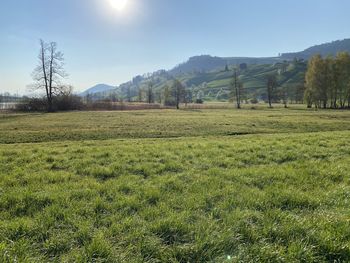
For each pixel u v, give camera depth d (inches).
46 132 1155.3
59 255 162.1
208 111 3166.8
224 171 339.3
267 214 211.9
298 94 4554.6
